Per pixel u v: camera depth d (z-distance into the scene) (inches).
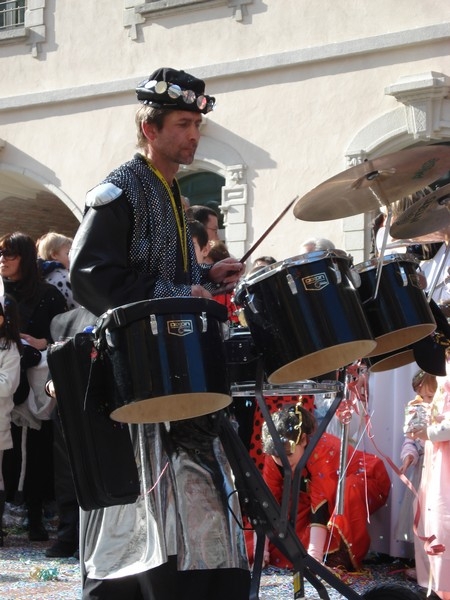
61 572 212.5
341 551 198.2
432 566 173.6
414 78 410.0
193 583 125.4
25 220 592.1
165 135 133.2
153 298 126.0
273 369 124.0
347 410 149.1
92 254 126.0
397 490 204.2
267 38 447.8
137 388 114.7
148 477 125.6
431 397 188.9
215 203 474.6
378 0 421.4
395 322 136.5
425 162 135.5
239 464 128.7
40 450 249.3
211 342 117.8
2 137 521.7
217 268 141.6
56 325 211.8
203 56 464.8
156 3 475.5
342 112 428.5
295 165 438.0
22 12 531.5
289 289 122.8
